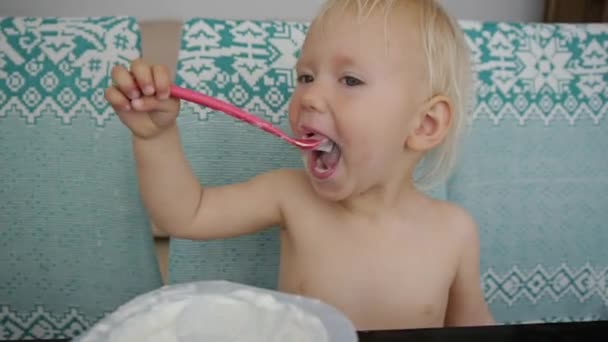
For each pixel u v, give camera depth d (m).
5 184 0.90
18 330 0.95
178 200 0.69
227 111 0.56
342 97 0.65
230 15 1.54
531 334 0.46
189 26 0.91
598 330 0.46
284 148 0.92
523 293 1.07
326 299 0.77
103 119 0.89
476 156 1.01
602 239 1.07
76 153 0.90
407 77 0.67
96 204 0.91
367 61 0.65
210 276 0.92
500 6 1.59
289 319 0.38
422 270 0.79
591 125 1.04
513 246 1.04
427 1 0.72
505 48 1.01
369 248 0.77
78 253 0.93
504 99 1.01
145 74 0.52
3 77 0.88
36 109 0.89
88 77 0.89
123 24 0.90
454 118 0.77
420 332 0.45
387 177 0.74
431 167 0.82
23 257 0.92
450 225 0.81
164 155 0.65
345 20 0.66
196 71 0.90
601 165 1.05
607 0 1.50
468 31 1.00
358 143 0.66
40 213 0.91
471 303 0.86
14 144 0.89
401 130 0.69
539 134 1.03
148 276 0.95
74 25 0.89
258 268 0.94
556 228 1.05
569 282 1.08
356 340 0.36
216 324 0.37
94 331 0.37
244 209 0.77
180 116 0.88
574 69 1.04
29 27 0.89
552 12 1.54
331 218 0.78
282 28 0.93
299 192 0.79
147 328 0.37
